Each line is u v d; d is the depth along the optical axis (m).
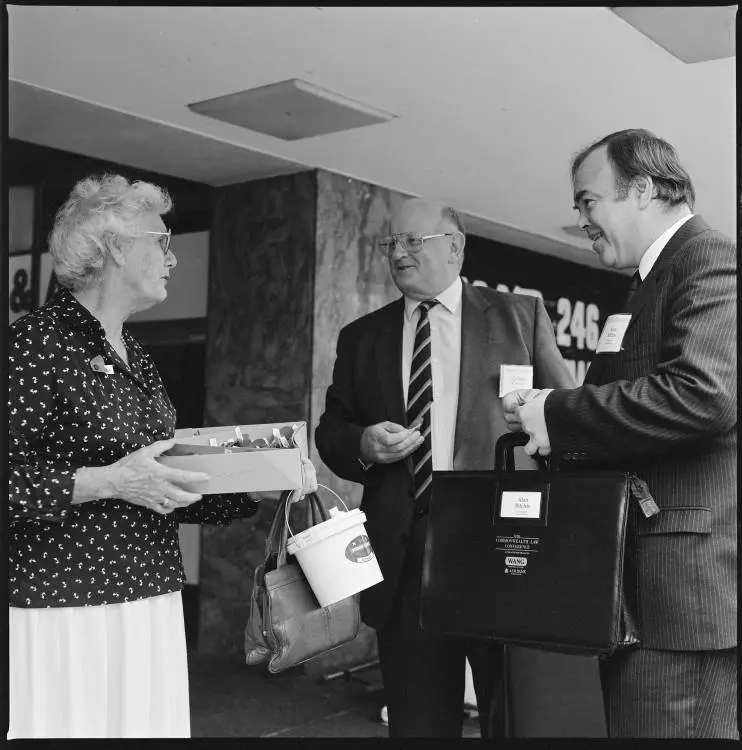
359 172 5.33
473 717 3.92
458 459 2.57
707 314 1.82
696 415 1.78
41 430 1.82
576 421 1.91
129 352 2.09
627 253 2.01
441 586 2.02
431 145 4.80
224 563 5.31
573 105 4.21
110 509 1.88
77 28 3.33
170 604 2.01
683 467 1.87
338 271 5.32
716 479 1.86
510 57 3.64
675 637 1.83
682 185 1.97
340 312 5.33
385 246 2.72
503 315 2.74
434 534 2.06
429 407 2.64
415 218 2.68
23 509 1.74
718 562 1.83
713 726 1.84
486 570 1.97
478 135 4.64
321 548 2.10
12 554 1.82
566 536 1.89
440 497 2.08
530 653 2.41
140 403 1.99
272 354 5.30
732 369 1.80
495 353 2.67
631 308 1.97
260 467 1.86
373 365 2.77
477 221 6.56
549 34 3.41
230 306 5.49
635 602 1.86
